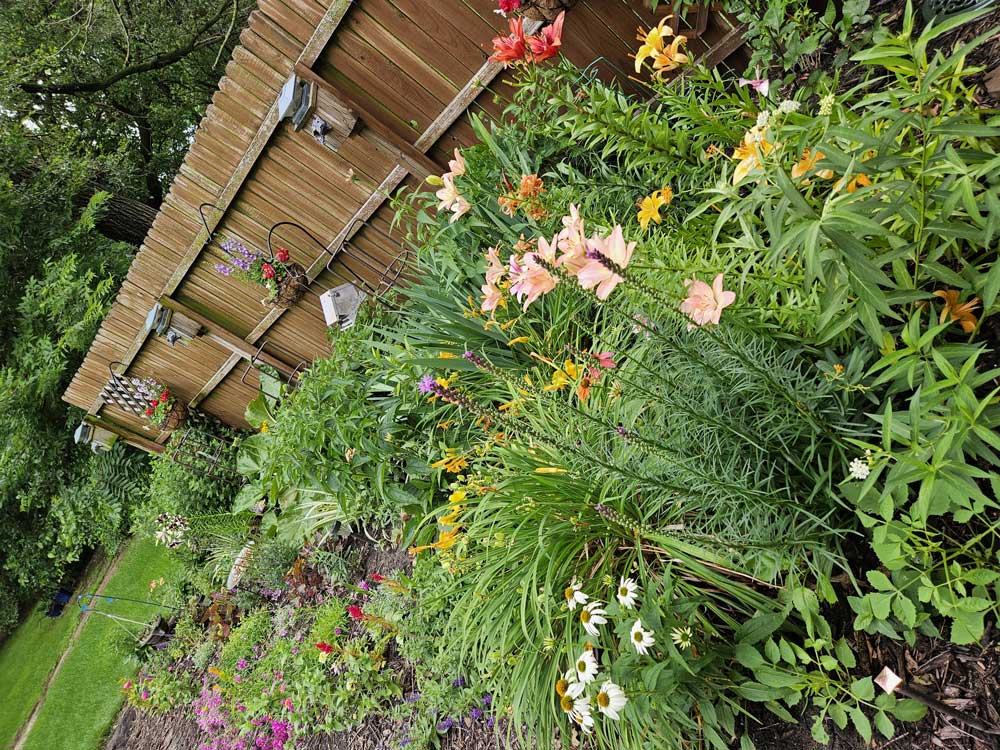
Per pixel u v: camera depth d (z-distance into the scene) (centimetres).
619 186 239
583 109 213
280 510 487
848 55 204
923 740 125
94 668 675
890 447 129
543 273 142
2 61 982
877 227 106
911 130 140
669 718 156
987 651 121
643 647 142
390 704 287
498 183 288
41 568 872
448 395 161
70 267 840
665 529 174
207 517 536
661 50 187
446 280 303
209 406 606
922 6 196
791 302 153
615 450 187
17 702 771
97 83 1052
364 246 428
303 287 443
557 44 217
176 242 439
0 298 874
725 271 157
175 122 1254
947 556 124
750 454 155
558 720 175
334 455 326
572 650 171
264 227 421
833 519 149
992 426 113
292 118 338
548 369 248
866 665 138
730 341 153
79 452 819
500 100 320
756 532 147
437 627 268
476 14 310
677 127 204
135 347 530
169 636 583
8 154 945
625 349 197
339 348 373
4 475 780
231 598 495
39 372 812
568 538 188
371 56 329
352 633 333
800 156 129
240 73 343
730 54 297
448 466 236
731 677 152
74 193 944
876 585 127
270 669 379
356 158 378
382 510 326
